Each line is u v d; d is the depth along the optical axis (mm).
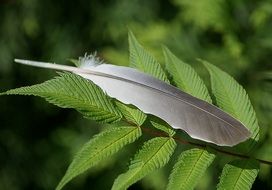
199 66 6777
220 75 2656
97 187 8688
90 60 2344
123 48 9125
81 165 2236
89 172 8414
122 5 9453
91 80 2281
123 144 2342
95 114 2332
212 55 6902
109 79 2287
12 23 10086
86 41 9789
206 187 6664
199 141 3205
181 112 2260
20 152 9852
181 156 2469
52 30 10008
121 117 2367
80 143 9250
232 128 2209
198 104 2238
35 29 10023
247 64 6660
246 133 2199
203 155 2473
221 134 2230
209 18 7023
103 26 9578
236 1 7105
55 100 2275
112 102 2406
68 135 9477
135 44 2594
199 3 7195
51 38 10000
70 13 9914
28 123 10055
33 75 10148
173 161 6535
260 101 6277
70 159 9258
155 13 9328
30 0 9961
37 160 9797
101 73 2285
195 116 2250
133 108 2422
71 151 9273
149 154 2400
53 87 2295
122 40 9180
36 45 10172
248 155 2582
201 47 7152
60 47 9891
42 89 2279
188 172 2443
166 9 9328
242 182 2512
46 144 9828
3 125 10008
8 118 10055
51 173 9672
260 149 5000
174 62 2656
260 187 5898
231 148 2592
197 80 2625
